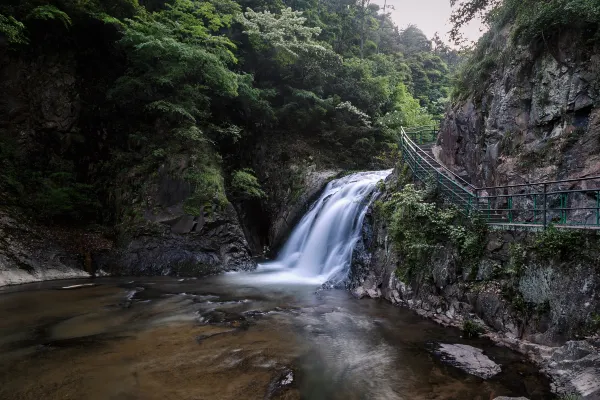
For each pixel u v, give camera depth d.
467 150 12.71
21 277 11.93
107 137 16.95
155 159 16.06
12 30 12.99
